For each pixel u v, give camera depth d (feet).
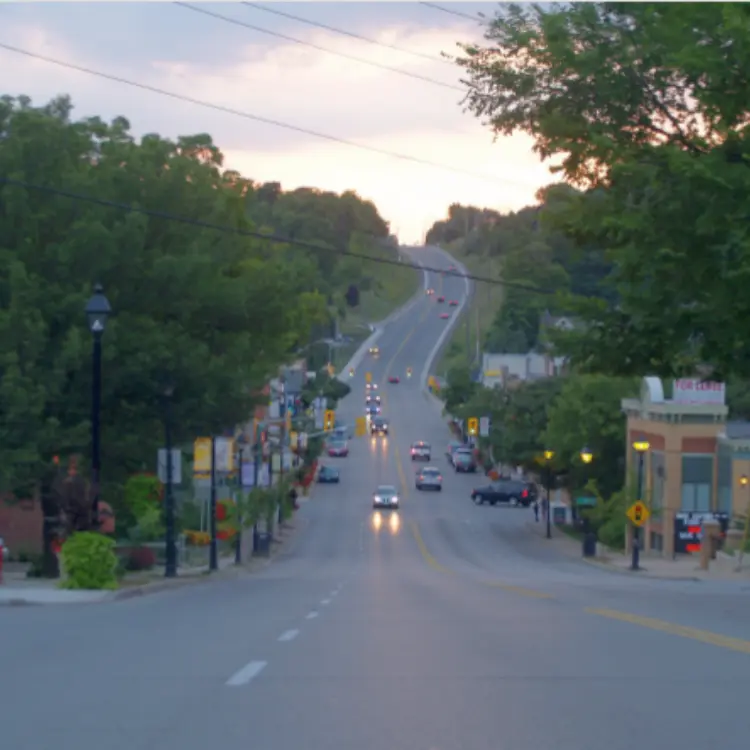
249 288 156.87
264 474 297.74
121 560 154.92
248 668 50.37
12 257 139.03
